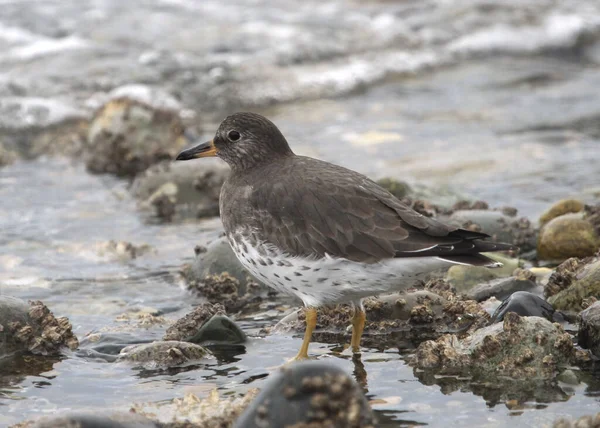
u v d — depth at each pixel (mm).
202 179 16297
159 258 13875
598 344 9469
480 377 9234
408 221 9406
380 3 27969
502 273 12156
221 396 8961
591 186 16359
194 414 8180
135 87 21750
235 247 10203
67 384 9398
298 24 26094
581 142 18969
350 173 10062
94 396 9094
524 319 9508
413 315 10742
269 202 9875
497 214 13789
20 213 15805
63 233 14883
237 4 27406
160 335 10742
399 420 8406
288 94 22281
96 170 18250
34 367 9844
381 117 20922
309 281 9664
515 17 26906
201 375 9602
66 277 13055
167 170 16609
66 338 10406
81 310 11805
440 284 11469
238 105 21719
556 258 12883
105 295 12375
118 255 13938
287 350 10297
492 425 8242
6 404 8914
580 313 9867
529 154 18266
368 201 9617
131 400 8977
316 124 20500
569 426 7762
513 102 21719
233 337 10477
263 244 9805
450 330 10688
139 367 9812
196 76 22500
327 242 9508
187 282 12664
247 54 23828
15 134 19688
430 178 17016
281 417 7047
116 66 22656
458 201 14938
